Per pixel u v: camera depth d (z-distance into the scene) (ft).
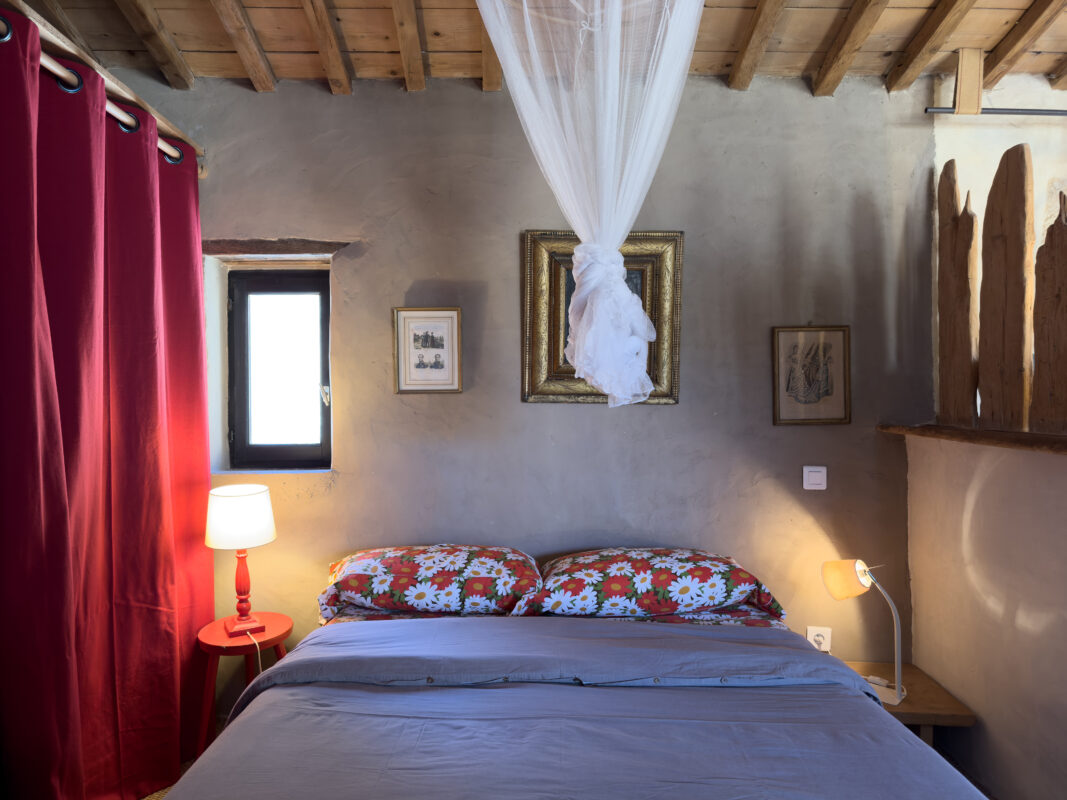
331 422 9.96
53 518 6.10
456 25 8.73
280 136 9.54
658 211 9.62
